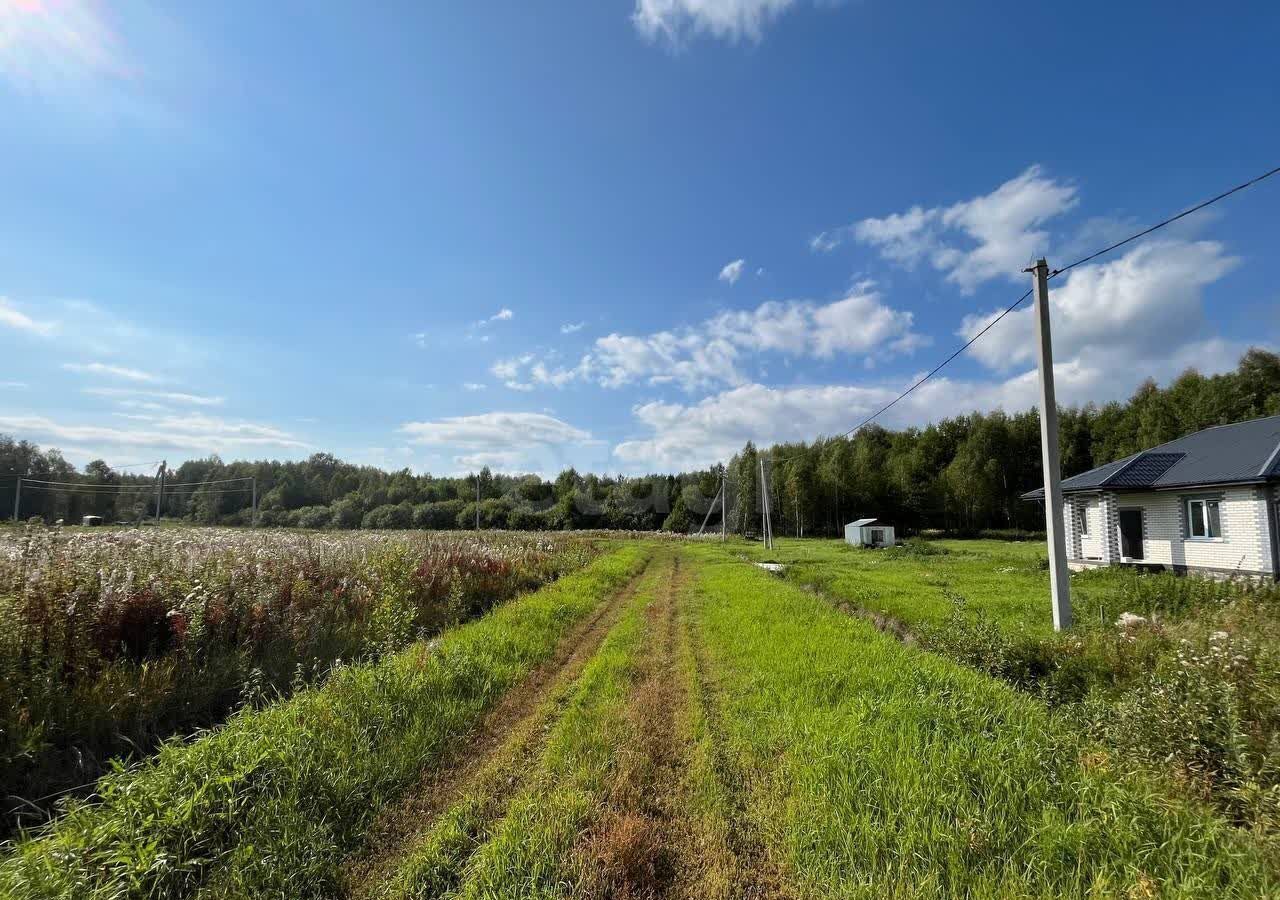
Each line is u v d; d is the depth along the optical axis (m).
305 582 10.38
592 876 3.37
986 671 7.20
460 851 3.80
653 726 5.90
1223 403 41.53
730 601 13.95
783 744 5.26
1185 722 4.63
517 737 5.73
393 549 14.72
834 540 51.84
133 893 3.20
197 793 3.78
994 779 4.04
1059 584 9.62
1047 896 2.96
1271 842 3.39
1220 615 8.09
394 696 6.02
